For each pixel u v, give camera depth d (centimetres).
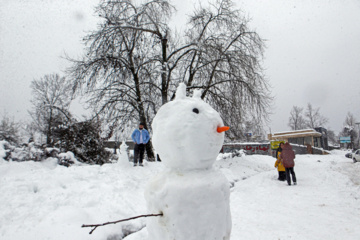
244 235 418
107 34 1391
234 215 540
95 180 641
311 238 397
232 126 1438
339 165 1532
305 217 504
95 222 429
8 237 361
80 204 485
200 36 1456
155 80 1440
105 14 1420
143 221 474
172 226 204
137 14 1418
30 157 852
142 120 1425
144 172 823
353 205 582
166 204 209
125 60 1437
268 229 443
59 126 1140
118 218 458
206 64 1381
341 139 4231
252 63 1397
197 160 222
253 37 1412
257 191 784
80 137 1152
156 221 215
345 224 454
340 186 822
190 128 219
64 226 396
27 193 499
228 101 1430
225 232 225
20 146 951
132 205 521
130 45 1477
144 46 1470
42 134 2688
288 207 585
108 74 1386
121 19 1398
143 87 1434
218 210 213
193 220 203
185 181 213
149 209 226
